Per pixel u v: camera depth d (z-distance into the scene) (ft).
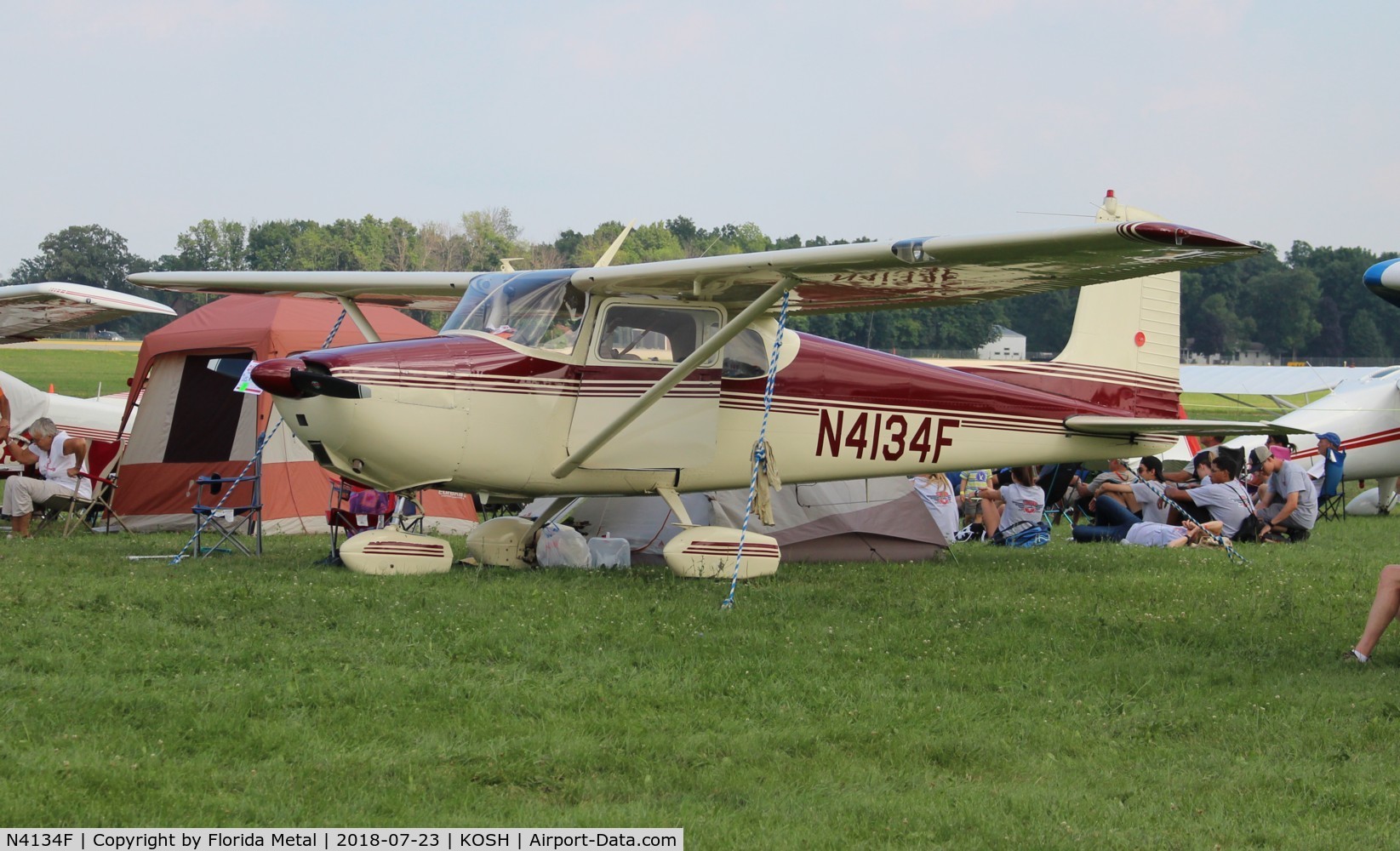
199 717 50.57
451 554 96.63
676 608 80.28
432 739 49.52
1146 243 69.51
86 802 41.27
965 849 40.32
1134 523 143.95
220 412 138.82
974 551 124.98
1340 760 50.80
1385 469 195.11
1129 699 59.77
